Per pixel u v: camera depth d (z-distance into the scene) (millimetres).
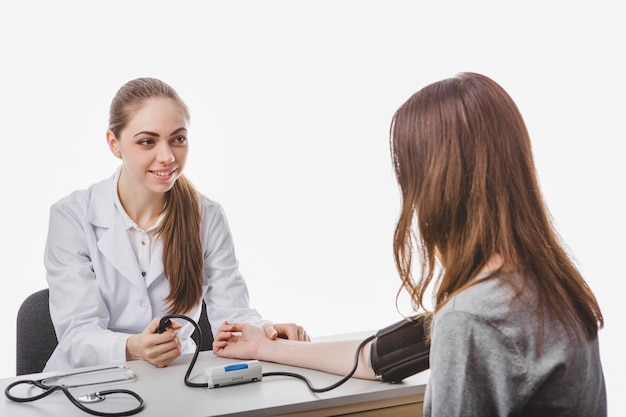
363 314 3078
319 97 2963
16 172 2629
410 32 2955
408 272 929
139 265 1770
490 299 833
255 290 3004
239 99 2898
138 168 1618
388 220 3064
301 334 1481
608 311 2768
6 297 2643
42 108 2635
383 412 1180
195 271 1793
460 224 878
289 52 2924
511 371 825
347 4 2938
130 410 1082
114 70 2703
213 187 2916
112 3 2688
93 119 2688
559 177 2812
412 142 902
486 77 908
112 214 1767
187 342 1805
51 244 1763
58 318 1683
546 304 849
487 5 2871
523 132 891
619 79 2721
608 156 2748
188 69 2822
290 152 2971
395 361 1184
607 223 2760
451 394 829
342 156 3004
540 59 2816
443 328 840
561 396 854
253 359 1387
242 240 2975
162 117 1588
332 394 1147
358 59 2965
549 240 881
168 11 2773
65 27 2639
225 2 2840
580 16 2756
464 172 870
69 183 2678
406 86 2980
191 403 1120
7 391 1192
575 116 2783
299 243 3018
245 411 1081
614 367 2758
